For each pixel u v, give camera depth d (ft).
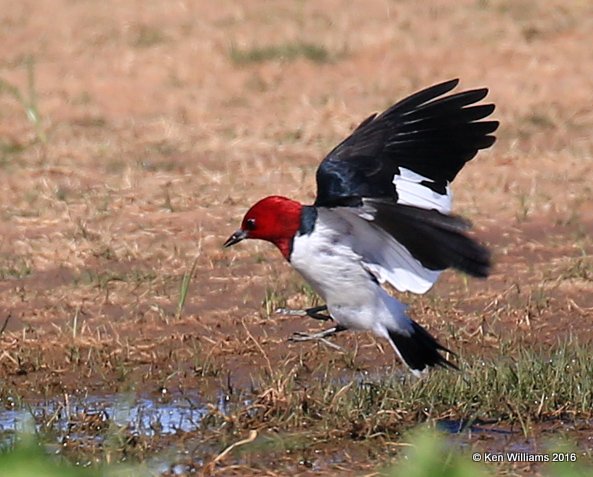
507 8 95.96
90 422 42.93
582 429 42.06
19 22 95.66
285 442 41.04
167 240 59.72
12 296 54.39
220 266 57.26
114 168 68.59
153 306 53.42
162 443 41.47
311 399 43.04
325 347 49.29
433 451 28.37
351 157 40.81
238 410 42.86
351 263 39.68
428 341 40.63
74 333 50.37
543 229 60.95
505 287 54.90
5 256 58.08
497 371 44.42
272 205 40.04
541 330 50.98
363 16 95.91
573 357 47.16
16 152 70.79
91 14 97.45
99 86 82.23
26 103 75.20
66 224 61.52
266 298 53.11
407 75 83.61
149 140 73.05
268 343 50.19
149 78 83.82
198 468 39.68
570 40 89.10
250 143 72.59
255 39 90.48
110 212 62.75
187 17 96.58
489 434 41.65
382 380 45.14
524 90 80.48
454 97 40.45
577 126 74.69
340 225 39.34
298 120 76.07
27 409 44.80
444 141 40.60
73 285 55.31
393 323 40.24
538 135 73.46
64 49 89.51
